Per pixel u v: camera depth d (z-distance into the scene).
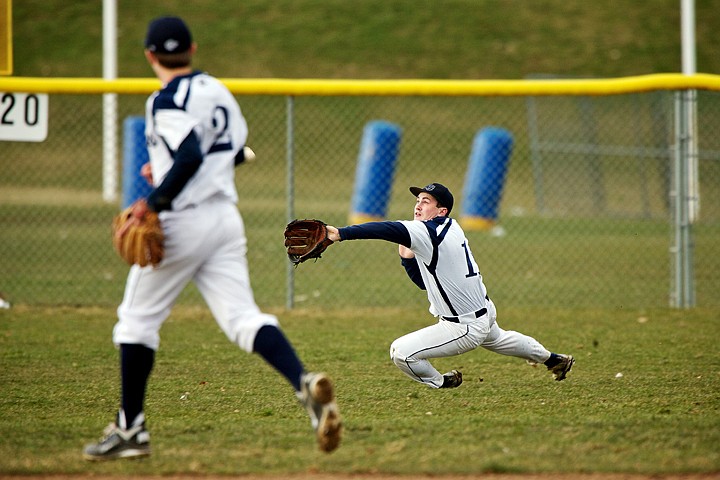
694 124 33.06
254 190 69.00
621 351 25.94
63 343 26.89
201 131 14.48
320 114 88.94
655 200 67.75
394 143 56.03
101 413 19.34
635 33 104.38
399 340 19.39
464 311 18.95
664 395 20.78
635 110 72.38
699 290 36.75
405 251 19.47
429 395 21.02
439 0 113.69
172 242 14.78
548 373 23.36
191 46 15.12
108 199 62.34
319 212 59.62
